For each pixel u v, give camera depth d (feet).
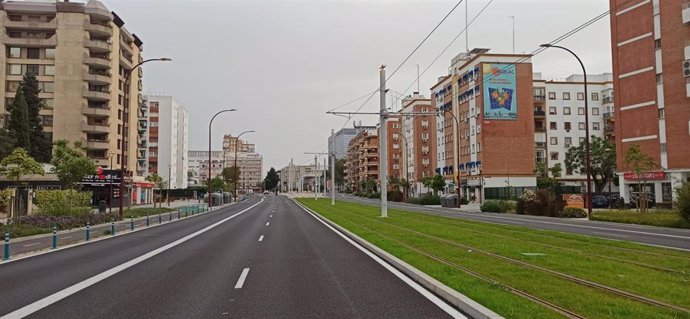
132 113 260.62
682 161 142.10
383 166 109.29
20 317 24.44
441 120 281.95
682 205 85.87
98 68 230.27
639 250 49.47
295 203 244.42
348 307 25.94
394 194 277.03
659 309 23.71
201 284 32.96
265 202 268.82
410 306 26.00
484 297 25.75
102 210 129.08
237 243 60.95
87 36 224.33
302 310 25.41
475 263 39.32
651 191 155.94
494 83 220.43
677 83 143.84
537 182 224.94
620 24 163.02
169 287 31.99
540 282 30.58
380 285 32.14
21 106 189.78
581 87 279.49
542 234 67.51
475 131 229.25
